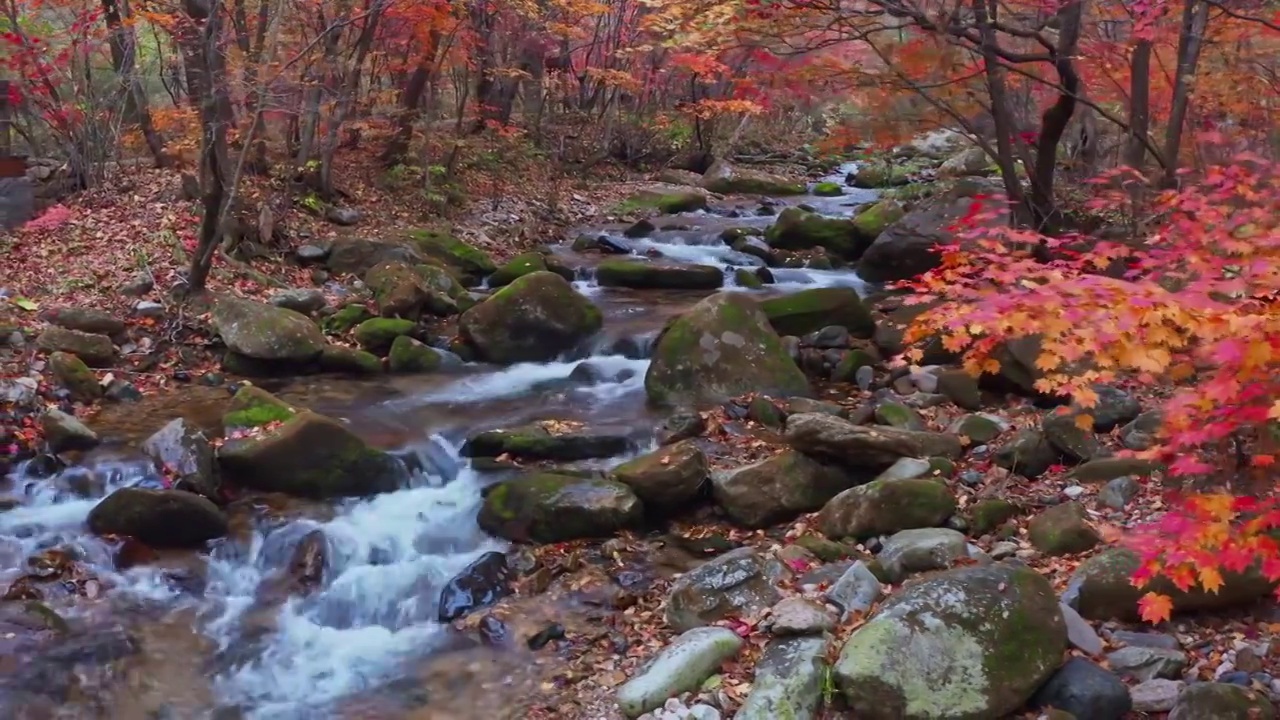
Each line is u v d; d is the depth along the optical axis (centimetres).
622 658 553
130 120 1412
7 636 571
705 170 2248
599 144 2112
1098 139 1489
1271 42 885
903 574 579
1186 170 690
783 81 962
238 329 970
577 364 1004
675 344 906
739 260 1427
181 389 920
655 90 2194
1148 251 571
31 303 990
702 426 824
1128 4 952
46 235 1140
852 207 1880
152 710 527
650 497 693
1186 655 479
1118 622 514
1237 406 394
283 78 1189
